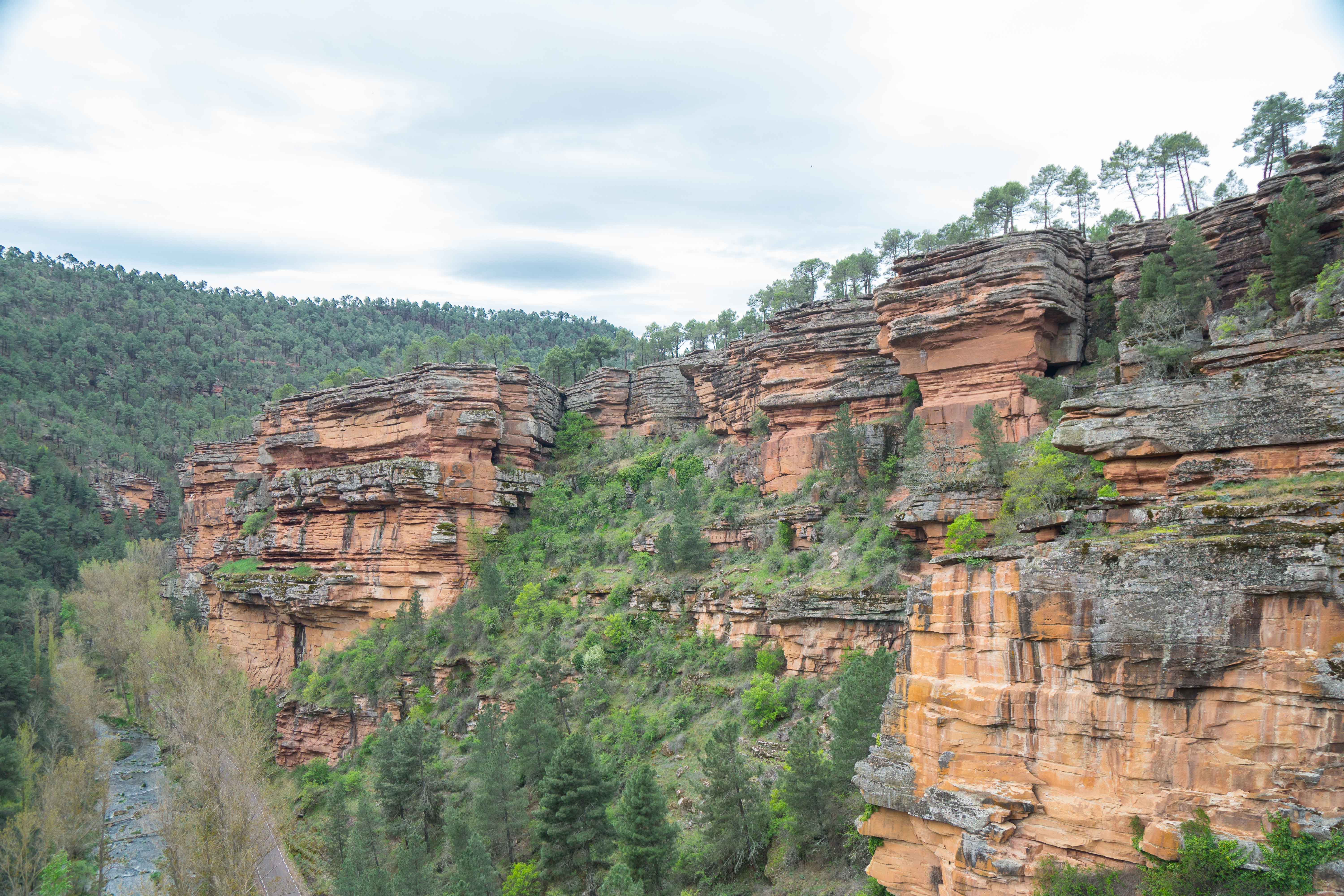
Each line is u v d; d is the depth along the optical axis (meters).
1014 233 64.44
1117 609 24.48
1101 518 33.28
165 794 72.75
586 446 113.38
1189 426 28.72
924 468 61.69
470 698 75.31
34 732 77.19
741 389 96.50
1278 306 50.06
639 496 98.38
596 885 44.62
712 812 43.41
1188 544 23.72
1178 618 23.47
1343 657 21.05
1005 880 25.36
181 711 79.38
